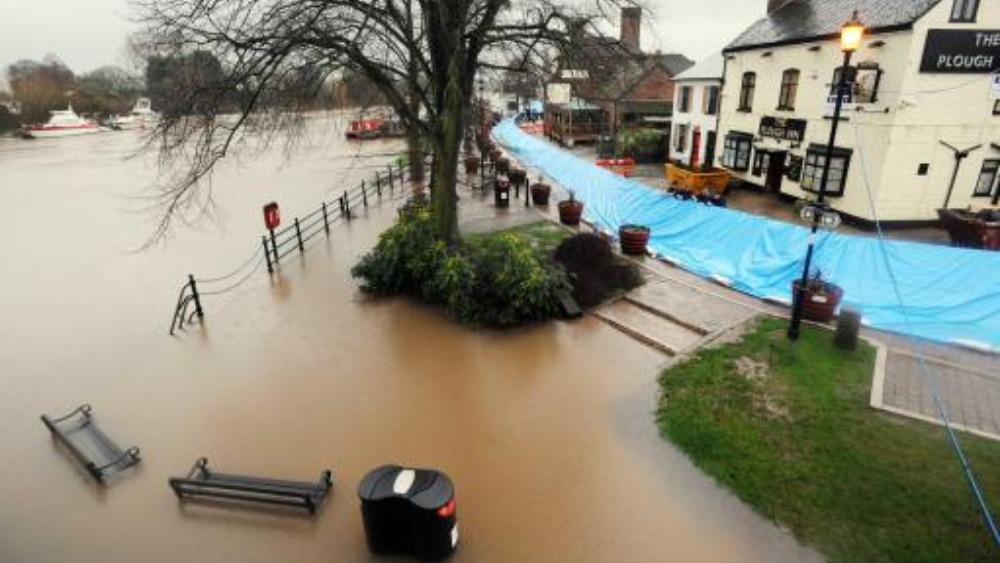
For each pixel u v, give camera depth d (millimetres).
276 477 7418
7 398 9633
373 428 8430
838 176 19547
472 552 6184
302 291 13906
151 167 40062
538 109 68312
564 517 6648
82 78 78062
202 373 10180
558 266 12398
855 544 6059
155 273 16375
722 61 29062
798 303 10016
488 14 12344
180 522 6750
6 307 14000
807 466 7164
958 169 18031
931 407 8234
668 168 26156
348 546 6301
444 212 13781
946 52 16641
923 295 11211
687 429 8047
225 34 10766
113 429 8617
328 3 11312
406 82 14703
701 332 10969
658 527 6469
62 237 21453
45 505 7109
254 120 12578
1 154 53438
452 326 11758
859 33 8570
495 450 7863
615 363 10117
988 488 6656
